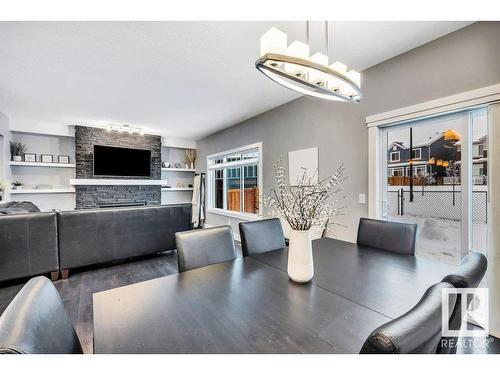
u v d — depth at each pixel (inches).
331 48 94.3
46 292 31.7
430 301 25.8
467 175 86.4
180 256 63.9
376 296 45.3
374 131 109.0
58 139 228.8
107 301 43.4
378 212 109.3
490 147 76.9
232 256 72.1
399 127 105.2
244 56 101.0
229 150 222.5
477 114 84.8
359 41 89.8
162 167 275.9
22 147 210.1
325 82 62.4
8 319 24.3
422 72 92.6
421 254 98.7
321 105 135.1
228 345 31.5
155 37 87.8
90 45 92.7
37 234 116.7
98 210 134.3
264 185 177.5
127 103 158.4
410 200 102.2
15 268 111.9
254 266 62.1
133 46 93.6
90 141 226.2
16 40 89.1
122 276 126.2
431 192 96.2
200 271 58.5
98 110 172.7
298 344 31.6
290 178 154.8
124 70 113.0
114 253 138.6
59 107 165.9
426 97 91.5
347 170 121.3
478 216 84.9
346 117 122.0
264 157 177.5
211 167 259.9
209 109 170.9
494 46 76.0
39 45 92.5
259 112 178.2
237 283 51.5
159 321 37.2
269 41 50.8
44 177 224.2
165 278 54.2
